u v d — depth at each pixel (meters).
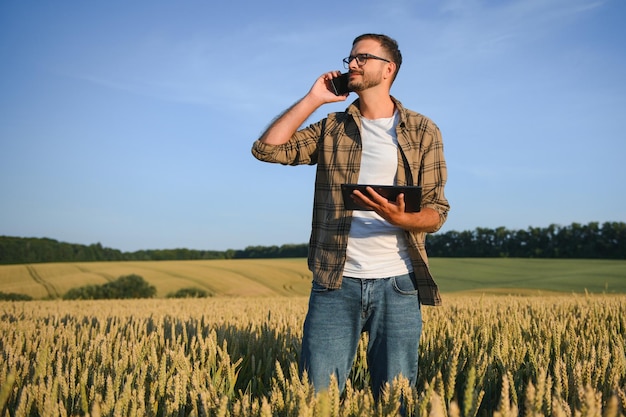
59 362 3.34
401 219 2.92
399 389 2.08
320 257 3.25
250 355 4.28
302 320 6.93
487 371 2.92
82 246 87.50
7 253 80.69
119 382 2.63
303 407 1.89
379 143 3.27
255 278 62.38
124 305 19.75
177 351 3.59
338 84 3.34
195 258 96.31
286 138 3.31
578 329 5.36
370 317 3.22
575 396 2.25
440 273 69.50
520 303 10.09
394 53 3.31
